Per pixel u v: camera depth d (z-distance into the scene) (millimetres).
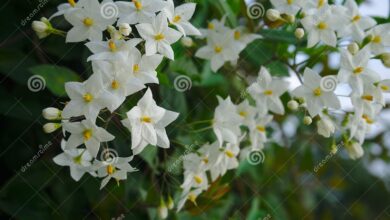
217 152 286
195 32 258
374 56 290
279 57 322
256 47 324
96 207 293
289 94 331
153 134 236
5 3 288
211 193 305
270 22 305
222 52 306
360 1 333
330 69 358
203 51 307
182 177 307
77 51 293
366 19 287
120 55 224
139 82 226
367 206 426
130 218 299
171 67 299
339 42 303
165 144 241
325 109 288
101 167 254
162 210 288
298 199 386
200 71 325
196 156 287
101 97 224
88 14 239
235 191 365
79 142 231
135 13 237
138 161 299
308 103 273
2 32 286
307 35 297
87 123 228
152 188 300
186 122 308
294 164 383
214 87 322
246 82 334
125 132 279
